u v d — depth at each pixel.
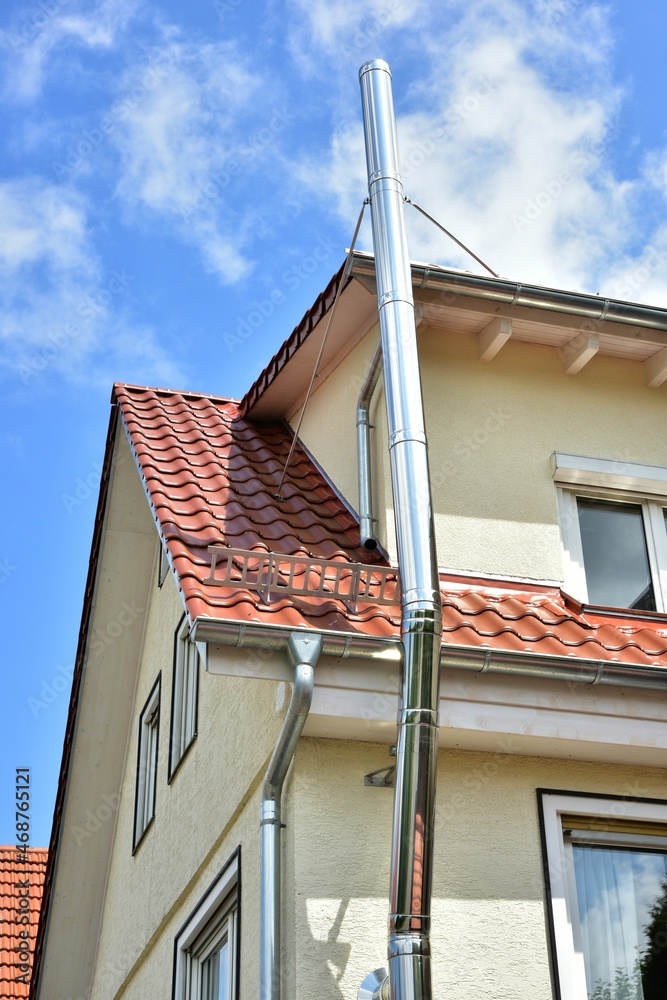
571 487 7.82
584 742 6.12
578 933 6.10
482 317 7.59
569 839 6.32
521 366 7.91
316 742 6.05
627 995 6.02
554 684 6.09
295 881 5.71
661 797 6.39
